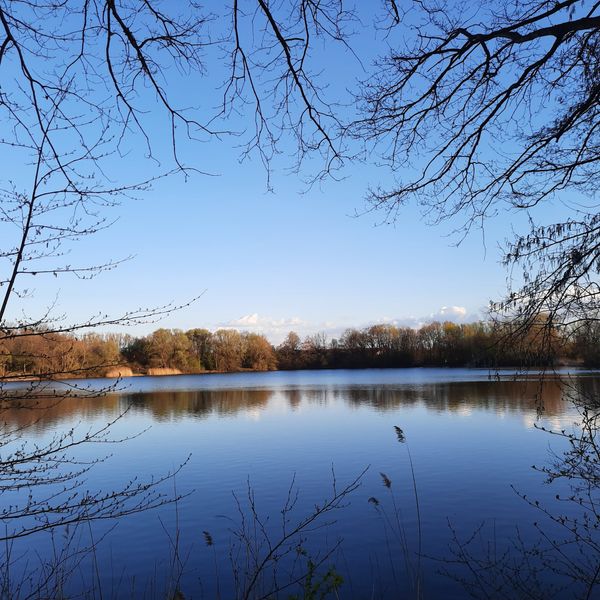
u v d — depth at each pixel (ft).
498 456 51.85
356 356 375.45
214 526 33.47
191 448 62.54
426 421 79.82
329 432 72.54
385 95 14.17
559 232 13.84
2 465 11.85
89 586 25.13
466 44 12.81
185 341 340.18
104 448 61.26
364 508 36.01
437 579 24.40
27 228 10.55
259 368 366.84
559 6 11.70
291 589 23.85
